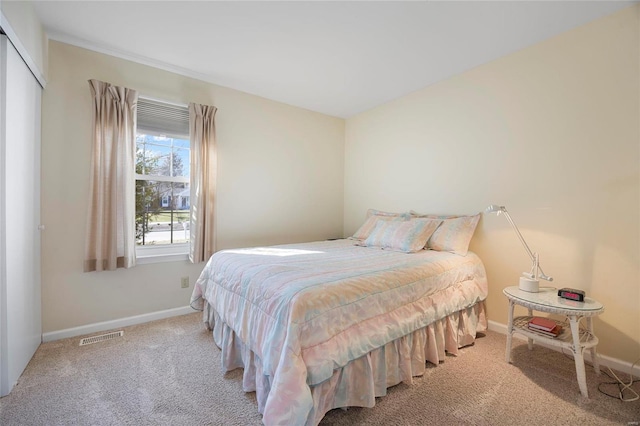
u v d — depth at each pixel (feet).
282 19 6.41
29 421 4.42
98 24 6.57
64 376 5.60
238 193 10.12
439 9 6.04
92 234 7.34
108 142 7.48
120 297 7.96
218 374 5.76
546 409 4.81
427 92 9.84
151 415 4.60
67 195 7.18
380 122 11.57
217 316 6.91
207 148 9.07
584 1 5.77
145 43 7.36
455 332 6.79
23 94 5.70
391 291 5.34
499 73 7.96
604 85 6.21
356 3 5.88
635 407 4.85
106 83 7.45
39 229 6.60
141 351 6.63
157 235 8.86
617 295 6.07
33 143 6.26
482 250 8.34
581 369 5.18
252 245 10.49
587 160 6.45
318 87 9.93
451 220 8.59
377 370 5.04
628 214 5.94
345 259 6.78
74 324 7.34
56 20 6.40
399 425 4.42
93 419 4.49
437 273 6.40
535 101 7.25
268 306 4.57
